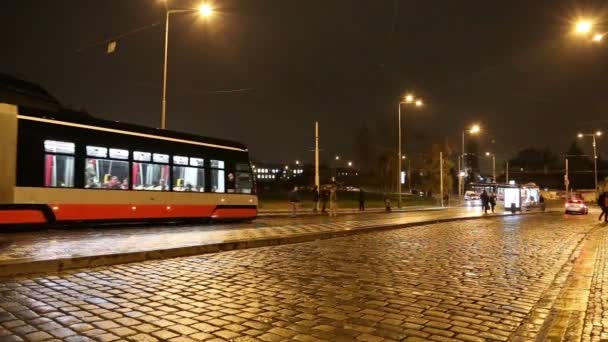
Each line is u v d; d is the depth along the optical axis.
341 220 26.45
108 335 5.75
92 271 9.84
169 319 6.49
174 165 19.78
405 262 11.80
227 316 6.70
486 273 10.55
